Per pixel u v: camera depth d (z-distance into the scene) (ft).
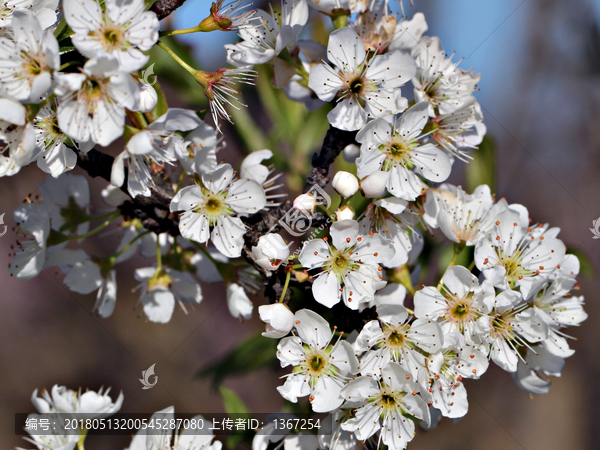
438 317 1.12
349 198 1.13
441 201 1.18
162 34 1.16
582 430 2.40
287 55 1.21
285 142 1.45
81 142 1.08
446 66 1.20
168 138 1.11
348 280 1.13
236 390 2.35
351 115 1.16
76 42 1.06
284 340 1.11
